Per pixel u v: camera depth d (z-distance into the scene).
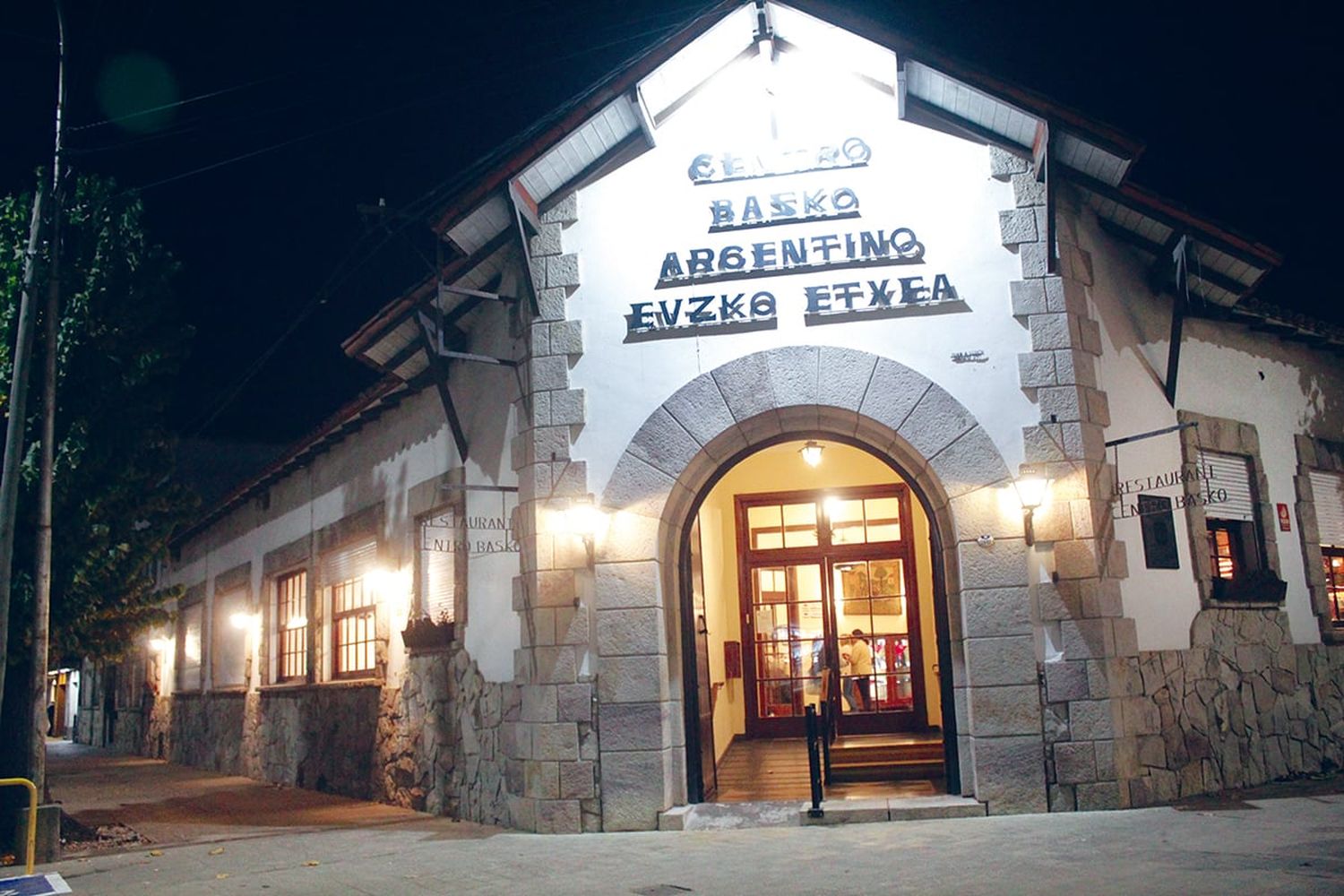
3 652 9.53
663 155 10.24
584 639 9.59
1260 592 10.55
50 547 10.42
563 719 9.48
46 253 10.36
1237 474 11.07
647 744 9.37
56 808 9.60
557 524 9.77
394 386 12.49
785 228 9.95
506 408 10.59
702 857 7.87
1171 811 8.57
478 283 10.95
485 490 10.62
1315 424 12.14
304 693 15.73
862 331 9.66
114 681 29.25
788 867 7.29
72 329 11.00
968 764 9.08
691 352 9.90
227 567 20.34
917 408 9.46
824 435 10.02
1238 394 11.25
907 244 9.70
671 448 9.77
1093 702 8.80
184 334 11.69
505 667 10.42
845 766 10.77
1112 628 8.98
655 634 9.53
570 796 9.37
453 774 11.28
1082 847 7.32
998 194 9.69
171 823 11.96
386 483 13.49
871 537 13.42
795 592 13.48
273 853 9.32
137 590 11.48
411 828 10.52
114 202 11.56
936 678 12.83
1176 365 10.11
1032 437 9.26
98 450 10.82
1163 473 10.03
